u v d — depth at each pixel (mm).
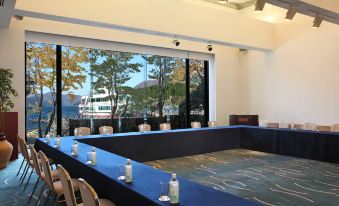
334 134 6113
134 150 6078
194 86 11234
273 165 6000
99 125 9141
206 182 4828
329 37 8977
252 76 11383
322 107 9180
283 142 7000
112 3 6781
